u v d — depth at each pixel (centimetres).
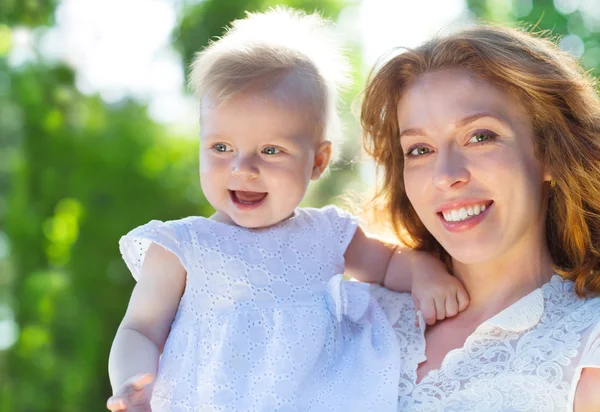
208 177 223
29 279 1084
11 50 998
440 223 217
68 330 1088
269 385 201
